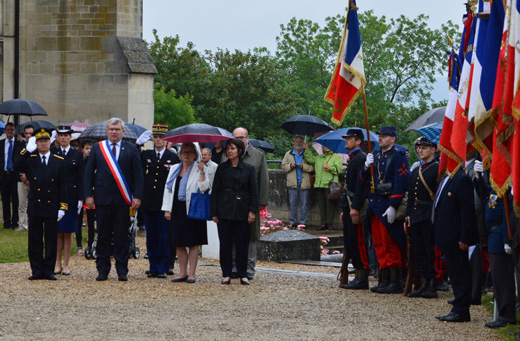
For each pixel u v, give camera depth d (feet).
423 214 38.01
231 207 42.06
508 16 28.99
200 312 33.94
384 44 226.79
